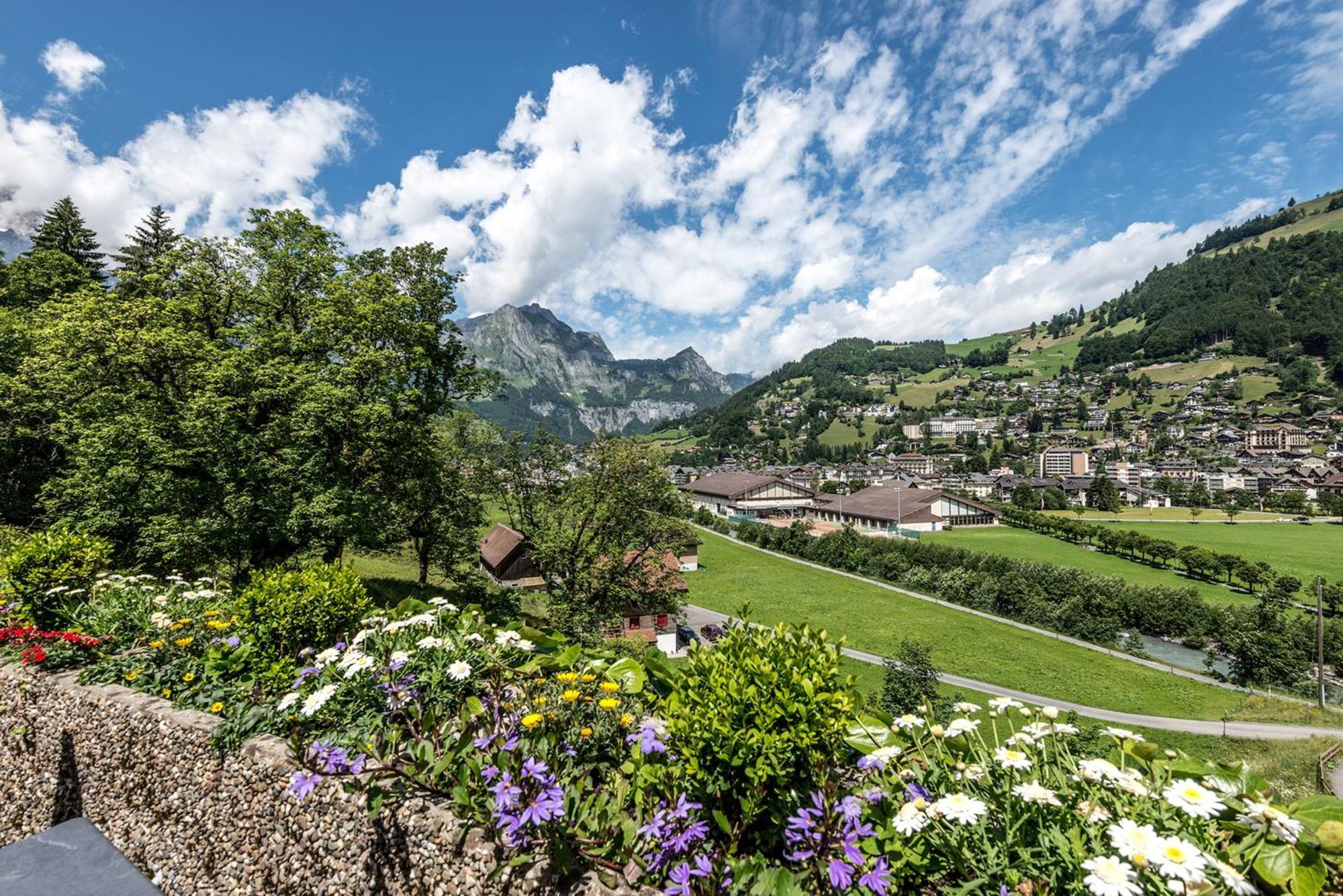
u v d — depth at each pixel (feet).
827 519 338.34
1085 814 8.26
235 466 53.67
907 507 291.17
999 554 199.93
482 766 11.68
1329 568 188.65
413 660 15.40
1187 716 92.17
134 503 52.70
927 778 10.20
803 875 8.84
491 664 15.25
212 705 17.79
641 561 83.71
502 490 84.84
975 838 8.34
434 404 72.33
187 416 52.90
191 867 16.21
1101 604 140.67
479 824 11.03
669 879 9.30
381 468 66.85
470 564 95.71
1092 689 103.19
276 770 14.60
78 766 19.98
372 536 60.54
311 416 54.54
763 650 10.68
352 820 12.93
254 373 55.21
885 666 99.09
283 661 18.12
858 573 197.36
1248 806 7.66
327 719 14.85
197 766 16.49
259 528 53.47
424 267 73.10
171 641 21.93
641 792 11.09
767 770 9.40
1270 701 98.48
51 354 56.95
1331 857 7.06
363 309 60.39
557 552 80.02
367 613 21.15
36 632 23.34
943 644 124.36
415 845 11.80
